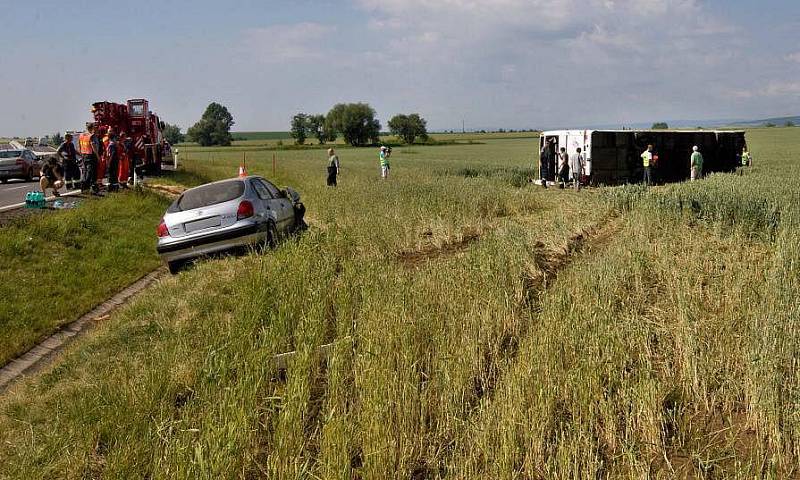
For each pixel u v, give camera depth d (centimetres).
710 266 886
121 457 446
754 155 4791
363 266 927
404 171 3678
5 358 734
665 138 2692
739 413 509
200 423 487
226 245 1156
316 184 2703
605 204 1664
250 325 689
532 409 454
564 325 589
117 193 1820
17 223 1227
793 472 430
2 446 517
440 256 1097
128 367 632
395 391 490
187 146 15450
